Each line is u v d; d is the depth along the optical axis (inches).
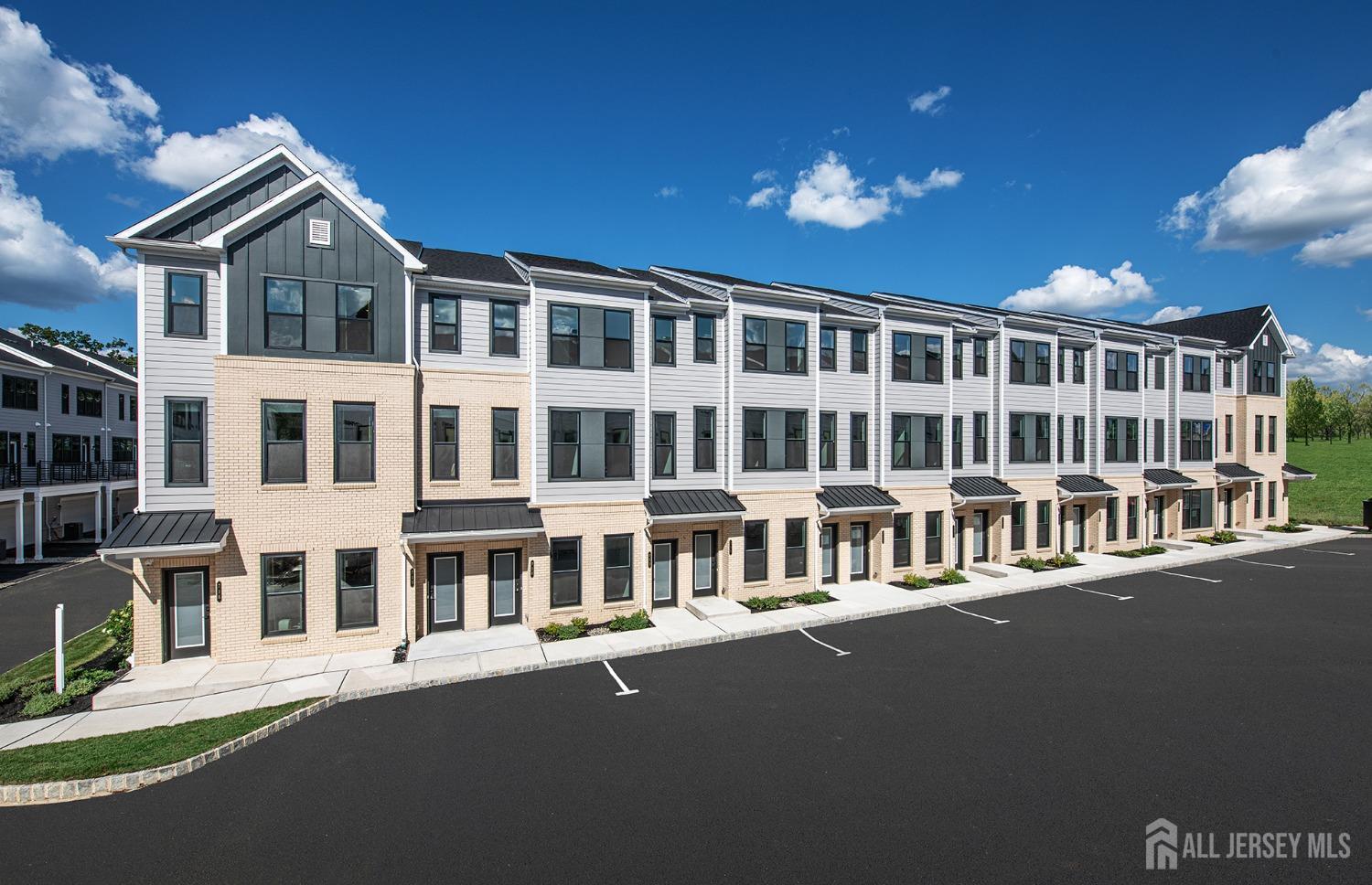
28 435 1147.9
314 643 575.2
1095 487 1055.0
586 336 689.0
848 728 436.1
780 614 713.0
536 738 421.4
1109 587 868.6
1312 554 1106.7
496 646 596.1
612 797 350.0
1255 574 948.0
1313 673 539.2
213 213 593.9
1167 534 1216.8
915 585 845.8
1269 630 665.6
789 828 321.1
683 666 558.3
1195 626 680.4
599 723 443.8
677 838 312.8
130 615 598.9
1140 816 331.9
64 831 319.0
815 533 817.5
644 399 715.4
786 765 384.8
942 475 922.1
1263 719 449.4
